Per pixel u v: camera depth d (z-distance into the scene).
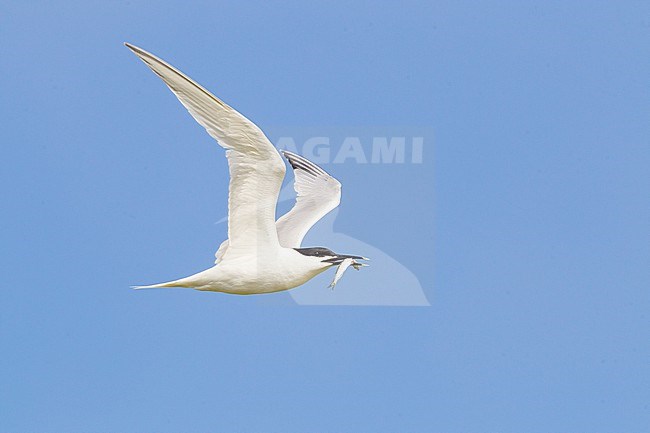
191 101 9.63
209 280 10.48
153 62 9.38
